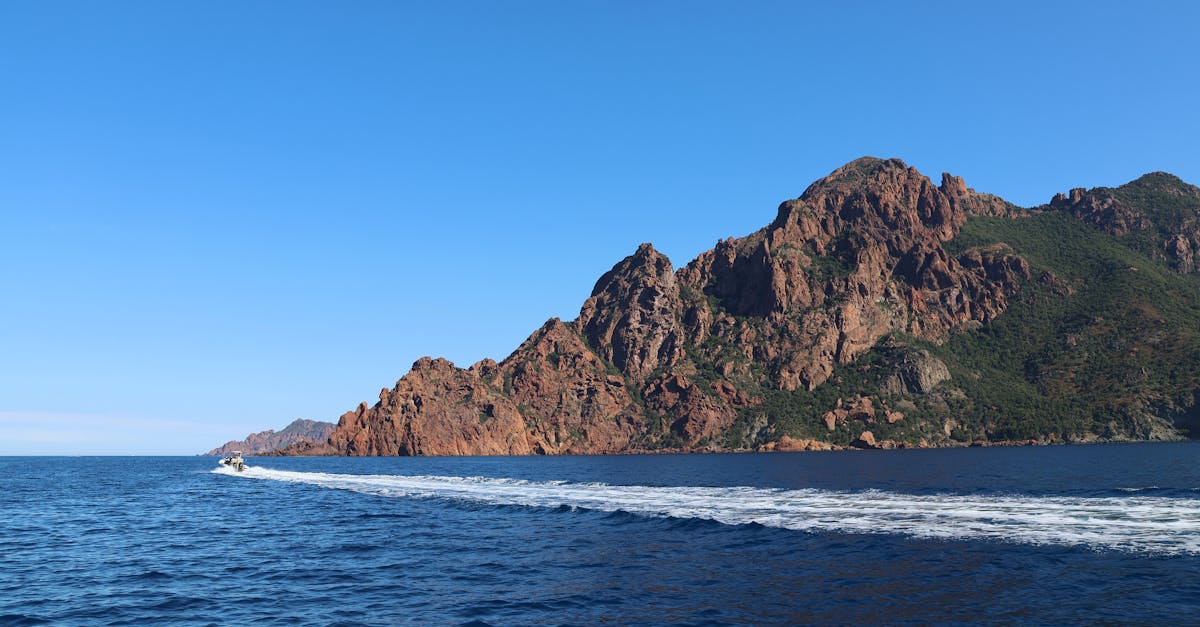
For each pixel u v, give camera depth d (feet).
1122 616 93.66
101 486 428.15
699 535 162.91
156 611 110.93
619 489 288.71
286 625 102.06
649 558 140.67
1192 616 92.53
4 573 142.82
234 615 107.86
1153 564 115.65
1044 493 215.31
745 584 117.39
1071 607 97.81
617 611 105.29
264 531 197.67
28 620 106.73
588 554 147.23
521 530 182.60
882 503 199.00
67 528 214.90
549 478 394.73
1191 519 152.76
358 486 350.02
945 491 235.20
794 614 100.99
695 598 110.83
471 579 128.57
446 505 246.47
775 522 172.65
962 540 140.26
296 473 508.53
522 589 119.96
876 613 99.71
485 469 558.15
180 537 190.08
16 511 272.51
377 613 107.45
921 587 110.42
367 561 147.54
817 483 306.96
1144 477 291.99
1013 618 94.94
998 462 488.85
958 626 92.89
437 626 99.86
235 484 408.46
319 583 128.36
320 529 198.18
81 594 123.13
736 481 339.16
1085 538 135.64
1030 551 127.95
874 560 128.98
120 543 181.57
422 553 154.92
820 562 129.80
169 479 491.72
